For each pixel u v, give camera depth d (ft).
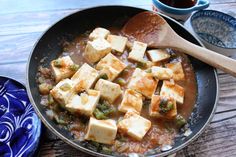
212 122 1.94
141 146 1.74
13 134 1.73
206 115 1.80
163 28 2.07
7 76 1.95
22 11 2.31
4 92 1.86
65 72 1.92
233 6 2.60
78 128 1.76
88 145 1.70
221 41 2.34
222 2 2.62
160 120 1.85
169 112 1.83
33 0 2.39
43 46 1.97
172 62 2.10
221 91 2.07
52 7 2.37
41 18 2.29
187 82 2.01
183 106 1.92
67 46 2.08
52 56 2.02
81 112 1.78
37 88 1.86
